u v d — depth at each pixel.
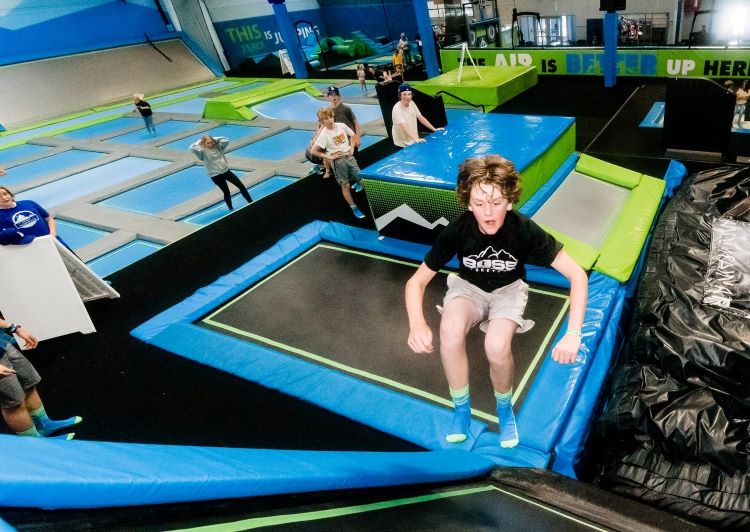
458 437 2.78
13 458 0.86
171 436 3.93
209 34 23.78
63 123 17.83
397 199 5.79
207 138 7.23
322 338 4.84
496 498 2.30
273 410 4.05
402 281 5.45
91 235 8.24
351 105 14.37
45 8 19.22
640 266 5.19
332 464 1.70
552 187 6.14
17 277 4.92
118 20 21.39
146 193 9.73
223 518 1.18
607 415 3.41
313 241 6.56
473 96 12.23
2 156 14.57
